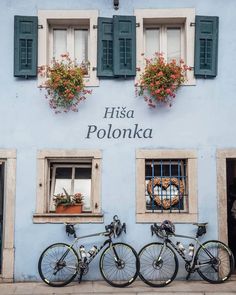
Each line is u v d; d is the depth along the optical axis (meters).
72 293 7.24
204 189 8.08
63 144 8.11
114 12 8.24
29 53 8.09
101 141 8.12
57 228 8.01
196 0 8.24
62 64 8.15
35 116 8.13
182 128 8.14
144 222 8.01
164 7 8.23
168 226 7.71
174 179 8.25
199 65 8.13
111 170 8.09
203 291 7.30
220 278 7.90
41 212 8.02
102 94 8.17
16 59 8.07
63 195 8.16
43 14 8.19
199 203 8.06
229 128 8.14
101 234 7.80
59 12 8.20
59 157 8.14
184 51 8.41
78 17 8.20
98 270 8.00
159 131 8.14
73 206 8.09
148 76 8.04
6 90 8.14
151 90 8.05
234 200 9.09
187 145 8.12
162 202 8.21
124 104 8.16
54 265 7.89
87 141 8.12
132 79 8.19
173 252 7.75
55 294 7.19
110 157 8.10
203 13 8.26
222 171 8.09
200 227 7.84
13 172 8.06
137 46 8.20
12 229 8.00
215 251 7.94
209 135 8.13
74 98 8.15
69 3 8.22
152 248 7.84
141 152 8.10
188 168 8.11
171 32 8.55
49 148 8.10
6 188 8.06
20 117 8.12
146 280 7.61
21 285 7.74
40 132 8.12
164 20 8.34
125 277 7.91
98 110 8.16
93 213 8.00
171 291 7.32
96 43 8.21
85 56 8.51
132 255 7.93
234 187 9.20
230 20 8.27
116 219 7.98
